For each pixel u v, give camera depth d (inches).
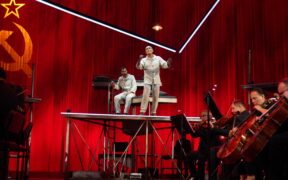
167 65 272.1
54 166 388.2
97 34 411.2
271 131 144.8
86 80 404.8
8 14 406.0
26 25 406.9
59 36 409.1
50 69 403.9
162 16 412.2
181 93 398.9
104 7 414.3
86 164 387.9
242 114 203.3
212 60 392.2
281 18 353.4
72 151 389.1
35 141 390.9
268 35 359.6
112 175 253.4
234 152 165.5
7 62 398.0
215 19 396.5
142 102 267.1
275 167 136.3
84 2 414.0
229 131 206.1
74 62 406.3
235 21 383.9
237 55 377.1
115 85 320.8
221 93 382.3
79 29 411.5
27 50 402.9
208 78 391.9
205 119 248.2
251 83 244.2
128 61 406.0
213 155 213.8
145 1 415.5
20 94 169.3
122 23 412.2
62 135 394.0
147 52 271.7
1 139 147.9
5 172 148.4
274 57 351.9
